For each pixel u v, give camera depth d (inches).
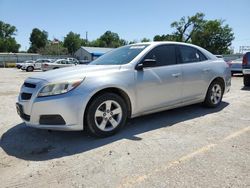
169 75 208.5
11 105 301.7
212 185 118.6
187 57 230.8
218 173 129.0
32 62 1414.9
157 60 207.0
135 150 158.1
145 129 196.2
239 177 125.0
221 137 178.1
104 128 178.4
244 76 418.6
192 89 229.1
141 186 119.3
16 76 868.6
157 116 230.7
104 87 172.7
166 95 208.4
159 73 203.0
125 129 196.5
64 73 174.9
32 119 167.6
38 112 164.6
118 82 179.6
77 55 2684.5
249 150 155.7
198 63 237.6
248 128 196.7
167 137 179.2
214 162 140.7
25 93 174.4
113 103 180.5
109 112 179.3
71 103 161.8
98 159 147.3
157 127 200.7
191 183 120.6
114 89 183.8
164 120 218.7
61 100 160.6
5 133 196.7
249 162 140.2
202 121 215.8
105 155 152.1
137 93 190.2
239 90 386.9
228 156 147.8
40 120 165.6
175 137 179.0
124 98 188.9
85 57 2564.0
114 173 131.5
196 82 231.3
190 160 143.6
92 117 171.6
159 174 129.3
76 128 165.6
